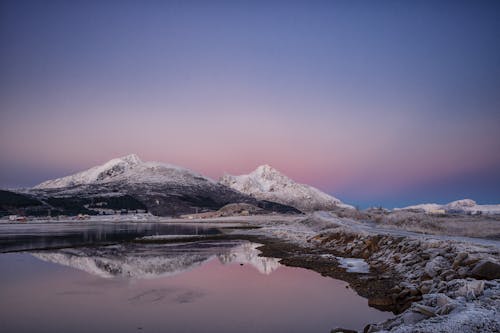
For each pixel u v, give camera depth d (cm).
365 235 3362
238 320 1499
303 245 4138
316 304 1712
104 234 6906
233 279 2341
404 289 1652
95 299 1848
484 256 1661
